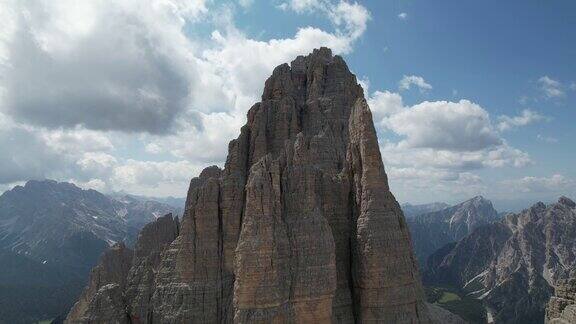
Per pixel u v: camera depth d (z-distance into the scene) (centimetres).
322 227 6234
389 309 6331
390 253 6419
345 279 6738
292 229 6241
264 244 5834
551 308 8250
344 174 7088
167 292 6812
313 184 6512
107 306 7394
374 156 6706
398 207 7069
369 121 6825
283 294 5903
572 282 7988
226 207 6912
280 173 6694
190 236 6856
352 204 6944
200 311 6519
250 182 6125
